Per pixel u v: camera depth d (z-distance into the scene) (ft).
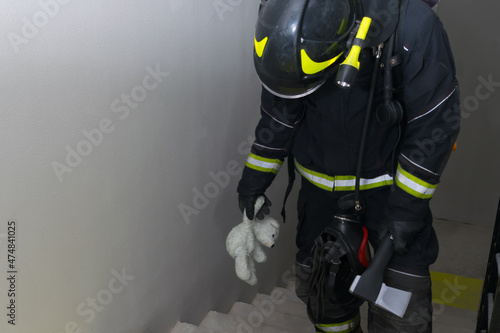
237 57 7.00
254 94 7.72
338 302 5.74
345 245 5.30
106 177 4.87
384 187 5.30
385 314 5.25
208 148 6.68
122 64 4.80
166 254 6.17
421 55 4.33
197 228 6.79
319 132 5.27
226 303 8.11
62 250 4.47
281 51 4.20
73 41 4.17
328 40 4.21
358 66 4.13
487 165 13.00
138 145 5.27
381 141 5.09
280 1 4.30
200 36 6.03
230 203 7.54
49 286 4.39
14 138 3.78
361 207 5.32
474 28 11.83
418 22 4.33
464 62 12.19
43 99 3.98
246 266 5.96
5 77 3.63
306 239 6.16
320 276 5.57
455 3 11.76
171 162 5.92
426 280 5.17
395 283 5.14
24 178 3.92
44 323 4.40
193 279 6.93
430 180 4.70
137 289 5.70
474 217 13.57
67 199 4.42
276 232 6.10
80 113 4.39
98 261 4.98
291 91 4.48
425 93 4.44
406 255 5.11
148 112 5.33
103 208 4.92
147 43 5.10
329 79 4.80
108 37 4.56
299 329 8.06
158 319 6.25
